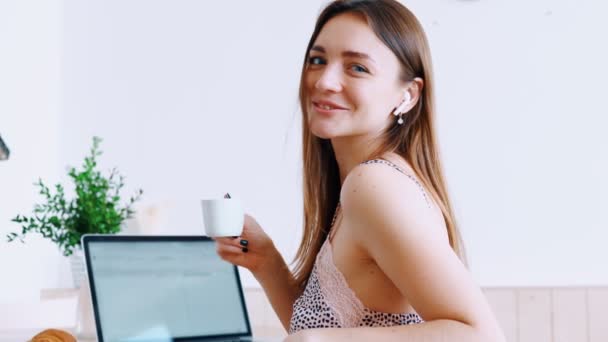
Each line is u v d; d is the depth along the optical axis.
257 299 3.39
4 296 3.28
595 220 3.32
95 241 1.84
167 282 1.94
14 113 3.41
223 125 3.60
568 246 3.33
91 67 3.70
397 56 1.47
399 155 1.48
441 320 1.21
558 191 3.34
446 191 1.52
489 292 3.29
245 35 3.61
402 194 1.31
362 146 1.50
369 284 1.39
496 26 3.40
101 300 1.81
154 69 3.66
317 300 1.45
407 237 1.25
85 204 2.37
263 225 3.54
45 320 2.27
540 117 3.37
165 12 3.67
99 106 3.69
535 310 3.26
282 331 2.28
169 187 3.62
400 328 1.22
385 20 1.46
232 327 2.02
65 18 3.73
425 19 3.43
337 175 1.68
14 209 3.40
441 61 3.42
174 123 3.63
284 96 3.56
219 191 3.59
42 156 3.58
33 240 3.49
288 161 3.54
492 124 3.39
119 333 1.81
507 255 3.35
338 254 1.43
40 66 3.57
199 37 3.64
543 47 3.38
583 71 3.36
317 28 1.52
